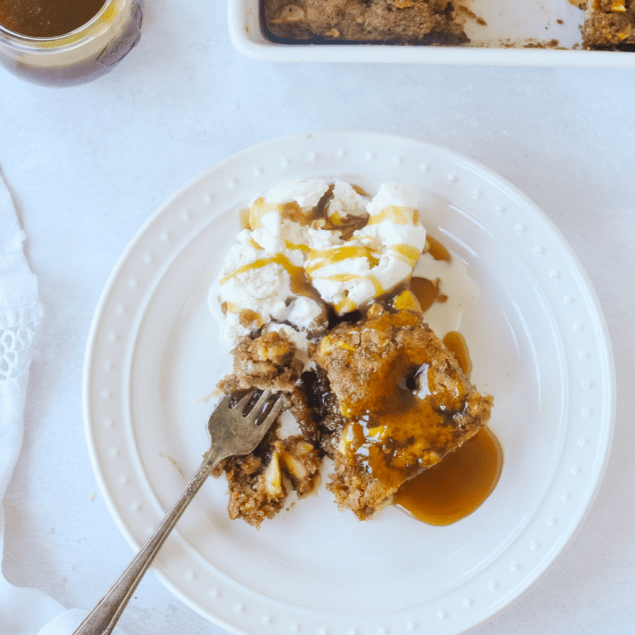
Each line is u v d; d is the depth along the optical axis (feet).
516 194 1.73
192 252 1.78
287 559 1.76
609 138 1.81
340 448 1.69
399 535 1.76
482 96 1.81
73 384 1.84
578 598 1.79
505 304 1.76
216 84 1.83
